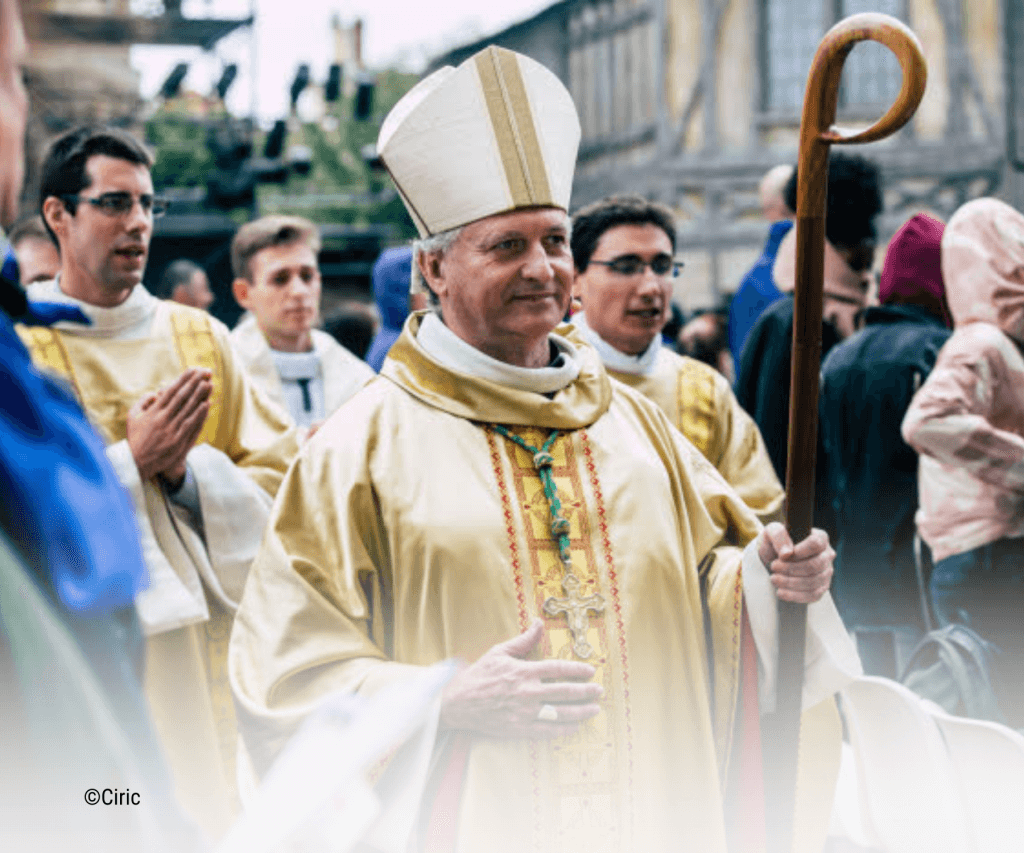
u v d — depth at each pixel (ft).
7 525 3.33
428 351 8.96
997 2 56.34
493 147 8.55
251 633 8.48
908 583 13.89
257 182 53.47
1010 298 13.23
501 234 8.54
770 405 14.78
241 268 16.65
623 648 8.39
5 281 4.00
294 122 55.67
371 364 18.44
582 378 9.12
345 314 22.86
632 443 9.04
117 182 11.87
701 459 9.63
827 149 8.01
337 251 61.62
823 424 14.32
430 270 8.93
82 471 3.51
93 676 3.45
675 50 57.72
